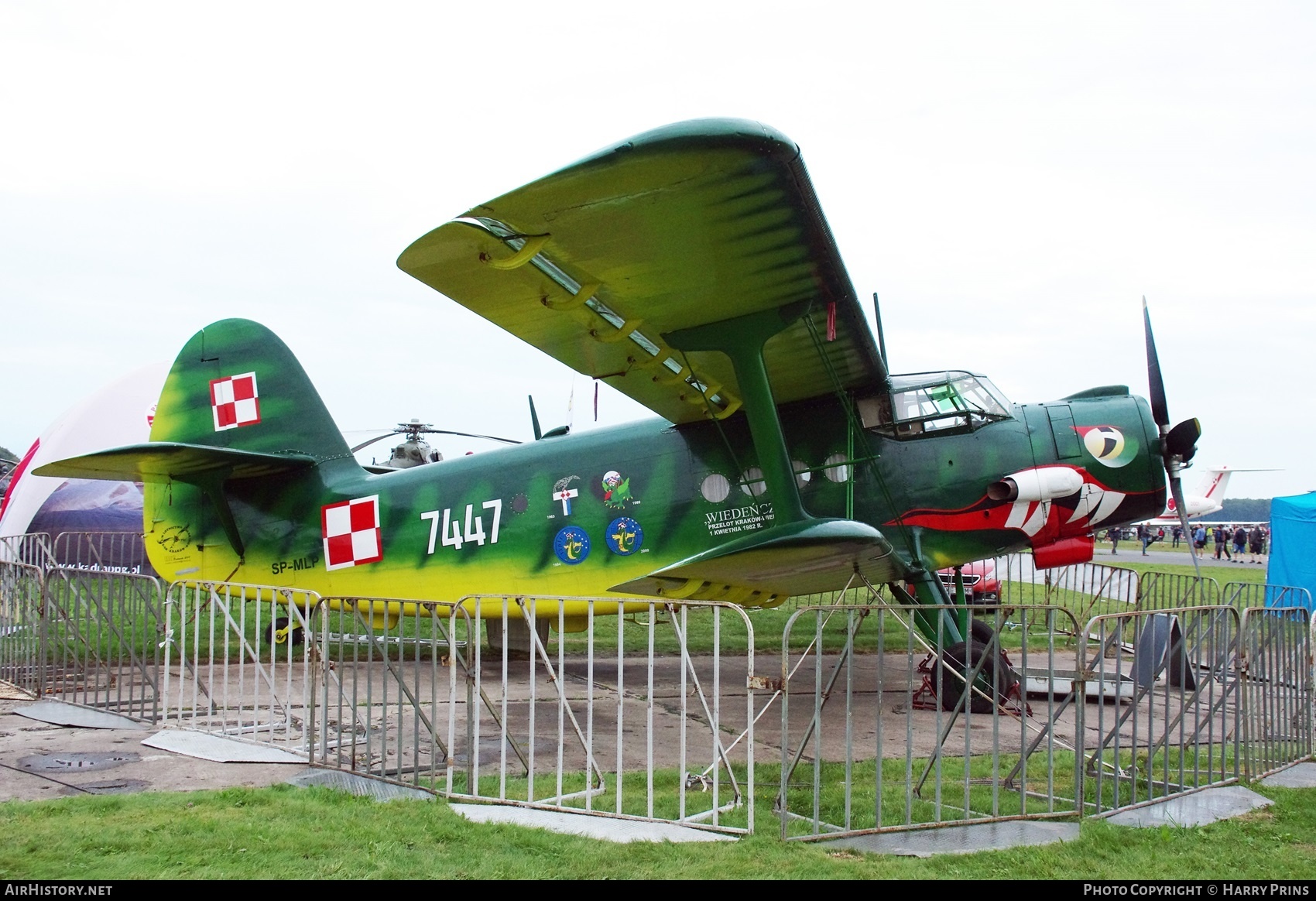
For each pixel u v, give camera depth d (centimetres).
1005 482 965
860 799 586
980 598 1817
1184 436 988
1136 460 988
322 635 685
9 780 604
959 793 605
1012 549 1016
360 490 1186
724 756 547
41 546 1402
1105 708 977
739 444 1039
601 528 1076
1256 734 692
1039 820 538
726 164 560
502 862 444
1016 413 1012
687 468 1057
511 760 707
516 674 1188
